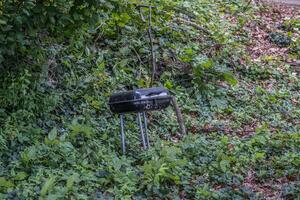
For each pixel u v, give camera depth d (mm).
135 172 5652
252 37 10844
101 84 7547
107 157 5926
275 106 8305
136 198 5176
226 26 10812
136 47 8664
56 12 6234
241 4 12297
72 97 7164
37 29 6312
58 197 4918
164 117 7387
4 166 5672
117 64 8062
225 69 8555
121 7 7160
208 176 5750
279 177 5820
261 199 5258
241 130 7430
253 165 6098
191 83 8367
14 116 6359
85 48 7941
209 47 9453
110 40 8672
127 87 7871
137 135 6758
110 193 5227
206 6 11422
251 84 9070
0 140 5887
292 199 5344
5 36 6039
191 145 6375
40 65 6914
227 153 6379
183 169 5840
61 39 7094
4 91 6465
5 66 6559
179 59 8688
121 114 6262
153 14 9117
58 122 6711
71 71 7500
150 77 8219
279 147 6570
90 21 6516
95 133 6520
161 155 5934
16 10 6043
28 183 5254
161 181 5461
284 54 10352
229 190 5359
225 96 8367
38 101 6695
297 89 9148
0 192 5086
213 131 7285
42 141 6207
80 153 5953
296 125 7688
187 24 9898
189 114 7793
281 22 11867
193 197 5320
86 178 5367
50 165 5660
